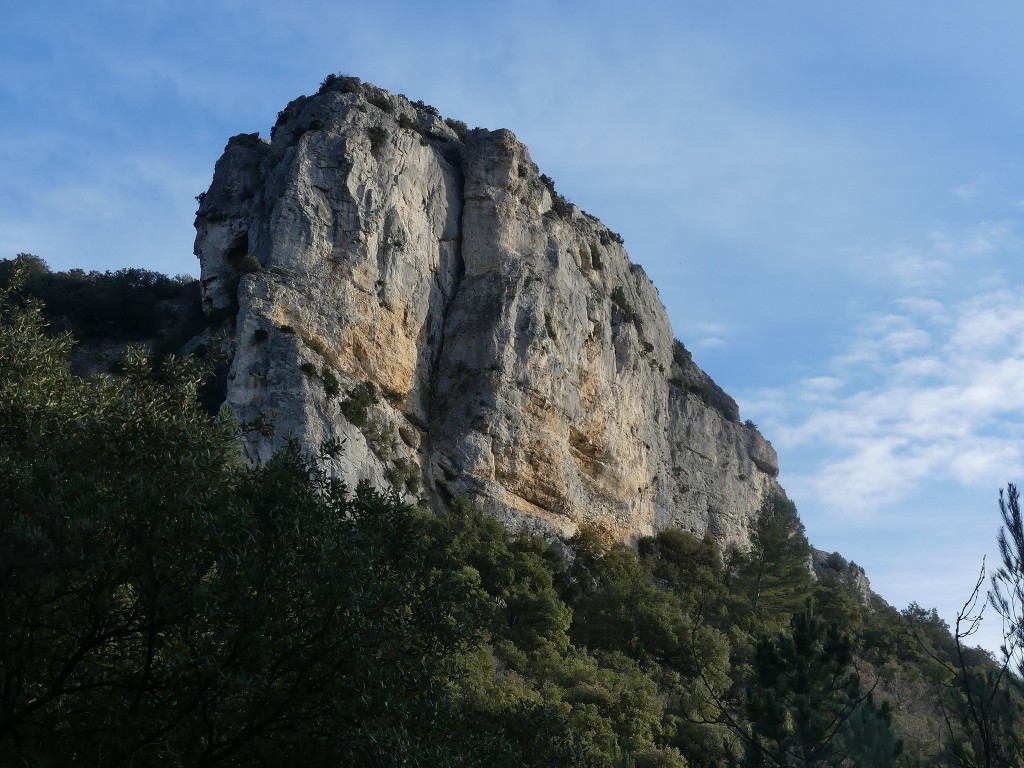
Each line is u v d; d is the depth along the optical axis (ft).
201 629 68.74
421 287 252.01
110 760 64.54
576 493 260.42
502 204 275.80
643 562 273.95
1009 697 75.20
